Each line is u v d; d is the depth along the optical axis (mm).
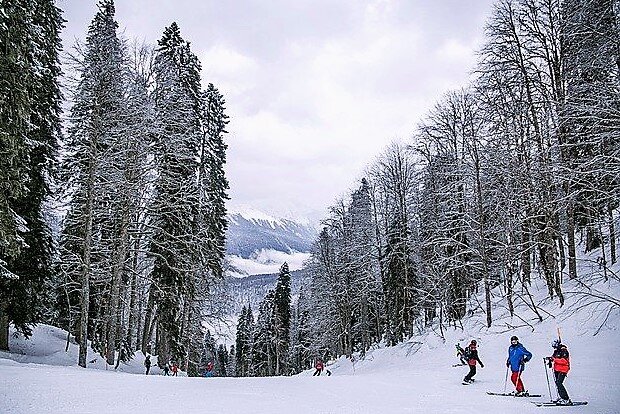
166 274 28344
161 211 27219
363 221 42188
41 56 17234
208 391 14945
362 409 11812
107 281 26953
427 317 41406
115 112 23984
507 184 24734
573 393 13578
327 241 48188
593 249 27234
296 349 72688
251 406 11891
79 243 26781
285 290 63312
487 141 26016
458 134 30953
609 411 11188
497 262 28562
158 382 17469
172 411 10836
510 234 24766
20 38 14109
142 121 23922
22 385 13711
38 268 24000
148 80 25562
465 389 15773
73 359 26938
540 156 21953
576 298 21844
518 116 24125
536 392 14414
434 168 33406
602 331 18438
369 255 41000
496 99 23922
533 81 22266
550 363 12703
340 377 21219
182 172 28938
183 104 26562
